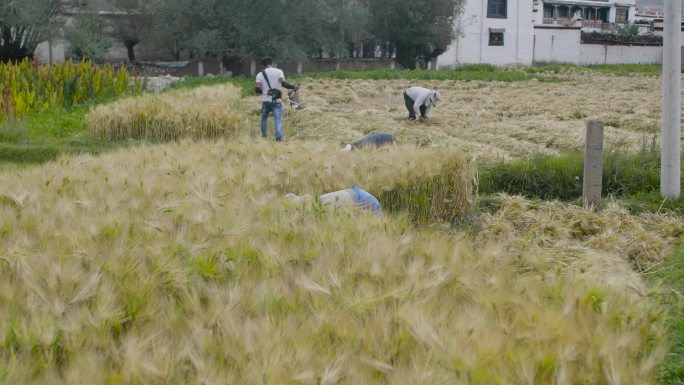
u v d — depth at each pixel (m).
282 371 2.87
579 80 33.03
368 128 16.22
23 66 20.53
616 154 10.30
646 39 53.62
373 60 43.84
